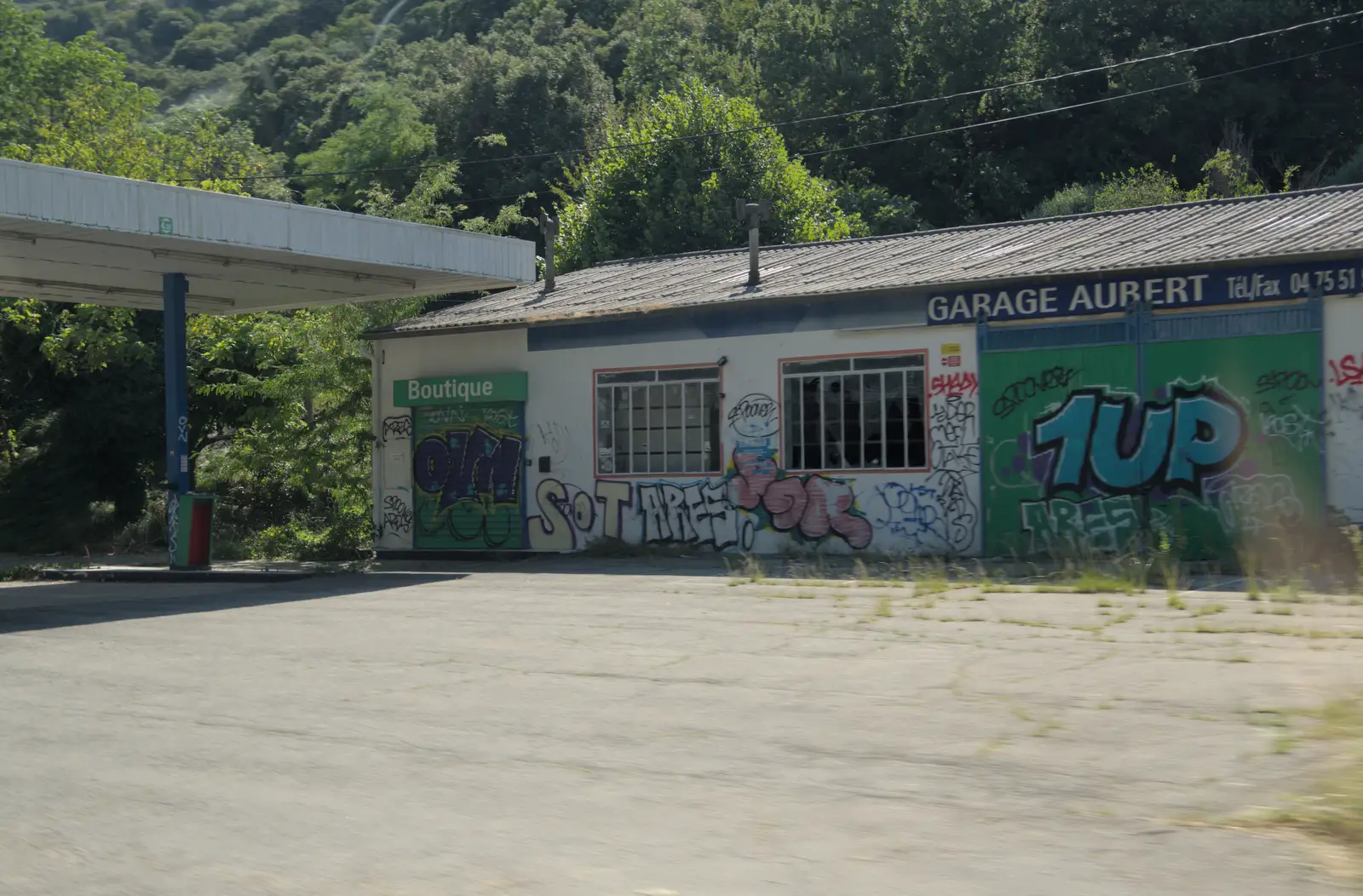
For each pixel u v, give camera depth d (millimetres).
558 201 55156
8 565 24906
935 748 6801
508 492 22938
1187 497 16781
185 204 16828
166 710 8570
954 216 51875
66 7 108375
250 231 17578
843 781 6219
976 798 5832
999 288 18109
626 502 21594
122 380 33031
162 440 33688
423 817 5840
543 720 7895
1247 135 49875
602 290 24500
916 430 18828
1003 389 18109
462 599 15398
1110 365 17328
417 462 24078
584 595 15258
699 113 43281
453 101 58750
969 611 12367
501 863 5148
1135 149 51125
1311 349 15914
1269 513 16172
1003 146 52812
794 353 19875
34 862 5359
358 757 7051
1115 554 17047
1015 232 21938
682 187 41906
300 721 8062
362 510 25000
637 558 20594
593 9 80625
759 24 58750
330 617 13734
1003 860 4965
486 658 10406
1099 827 5332
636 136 44156
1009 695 8094
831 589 14953
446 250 20219
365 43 92125
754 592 14852
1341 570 15070
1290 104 50000
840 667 9383
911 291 18781
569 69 59469
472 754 7047
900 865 4953
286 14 104688
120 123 39219
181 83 93250
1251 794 5691
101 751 7379
